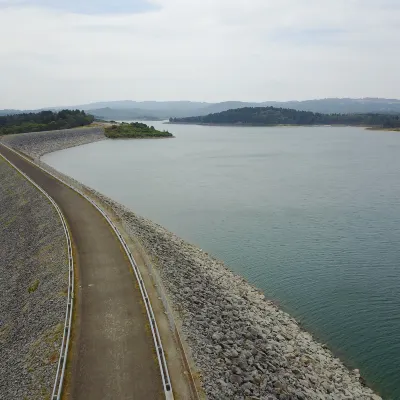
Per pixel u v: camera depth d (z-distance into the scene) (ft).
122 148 552.00
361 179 288.51
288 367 78.84
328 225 181.27
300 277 130.62
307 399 69.67
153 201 232.12
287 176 307.17
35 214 161.58
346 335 98.99
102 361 66.74
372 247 154.20
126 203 226.99
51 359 68.54
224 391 63.16
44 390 62.18
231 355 73.87
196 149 538.06
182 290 98.17
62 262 106.63
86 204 164.14
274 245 158.71
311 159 411.13
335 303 114.01
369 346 94.68
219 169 350.43
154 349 69.77
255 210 208.54
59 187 198.08
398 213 197.16
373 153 458.50
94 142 631.15
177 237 165.89
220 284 116.37
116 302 85.35
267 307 109.50
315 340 96.68
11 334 88.22
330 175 308.40
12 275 119.96
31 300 97.71
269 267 138.62
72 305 83.56
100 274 98.63
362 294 118.93
